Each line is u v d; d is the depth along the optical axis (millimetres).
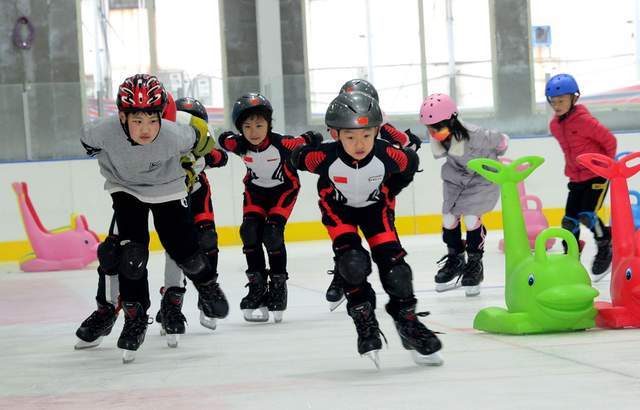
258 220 8359
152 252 19172
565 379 4992
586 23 24344
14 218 19062
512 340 6473
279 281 8242
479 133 9375
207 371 5867
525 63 22234
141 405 4871
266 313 8414
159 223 6465
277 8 22719
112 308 7094
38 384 5691
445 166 9719
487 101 21938
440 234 19594
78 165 19328
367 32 23688
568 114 10305
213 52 23453
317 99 23000
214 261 8289
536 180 20000
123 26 22984
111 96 22812
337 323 8094
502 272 12125
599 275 10266
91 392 5320
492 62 22156
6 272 16344
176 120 6465
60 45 22125
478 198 9492
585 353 5793
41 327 8812
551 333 6703
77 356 6809
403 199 19953
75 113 20109
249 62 22906
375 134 5609
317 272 13352
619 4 24500
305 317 8625
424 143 20094
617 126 22141
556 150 20016
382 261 5527
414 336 5492
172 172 6297
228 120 21172
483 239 9617
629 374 5055
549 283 6621
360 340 5484
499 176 6965
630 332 6590
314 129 21281
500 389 4805
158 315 7727
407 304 5508
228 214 19562
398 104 23047
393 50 23672
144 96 5750
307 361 6094
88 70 22703
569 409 4289
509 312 6887
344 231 5559
